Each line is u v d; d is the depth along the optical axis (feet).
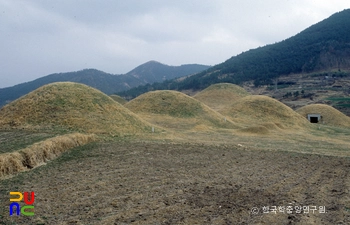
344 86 396.37
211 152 70.03
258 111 184.14
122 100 254.06
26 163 49.14
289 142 103.35
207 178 46.26
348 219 30.22
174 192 38.27
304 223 28.89
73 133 75.25
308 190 41.24
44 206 31.96
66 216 29.27
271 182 45.03
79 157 58.18
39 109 92.94
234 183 43.75
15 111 93.35
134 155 61.72
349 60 525.34
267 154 71.31
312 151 83.10
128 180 43.34
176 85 548.72
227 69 604.90
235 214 30.83
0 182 40.55
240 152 72.28
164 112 144.87
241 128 136.67
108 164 53.16
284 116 179.42
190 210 31.78
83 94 106.63
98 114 96.58
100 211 30.86
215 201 35.12
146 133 93.86
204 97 264.93
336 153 81.87
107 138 80.07
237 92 278.05
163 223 27.99
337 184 45.03
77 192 37.11
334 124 198.59
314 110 217.36
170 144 77.71
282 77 502.38
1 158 44.83
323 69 514.68
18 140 66.18
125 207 32.24
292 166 58.34
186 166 54.19
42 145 55.98
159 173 48.11
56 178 43.27
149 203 33.71
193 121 135.23
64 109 94.32
